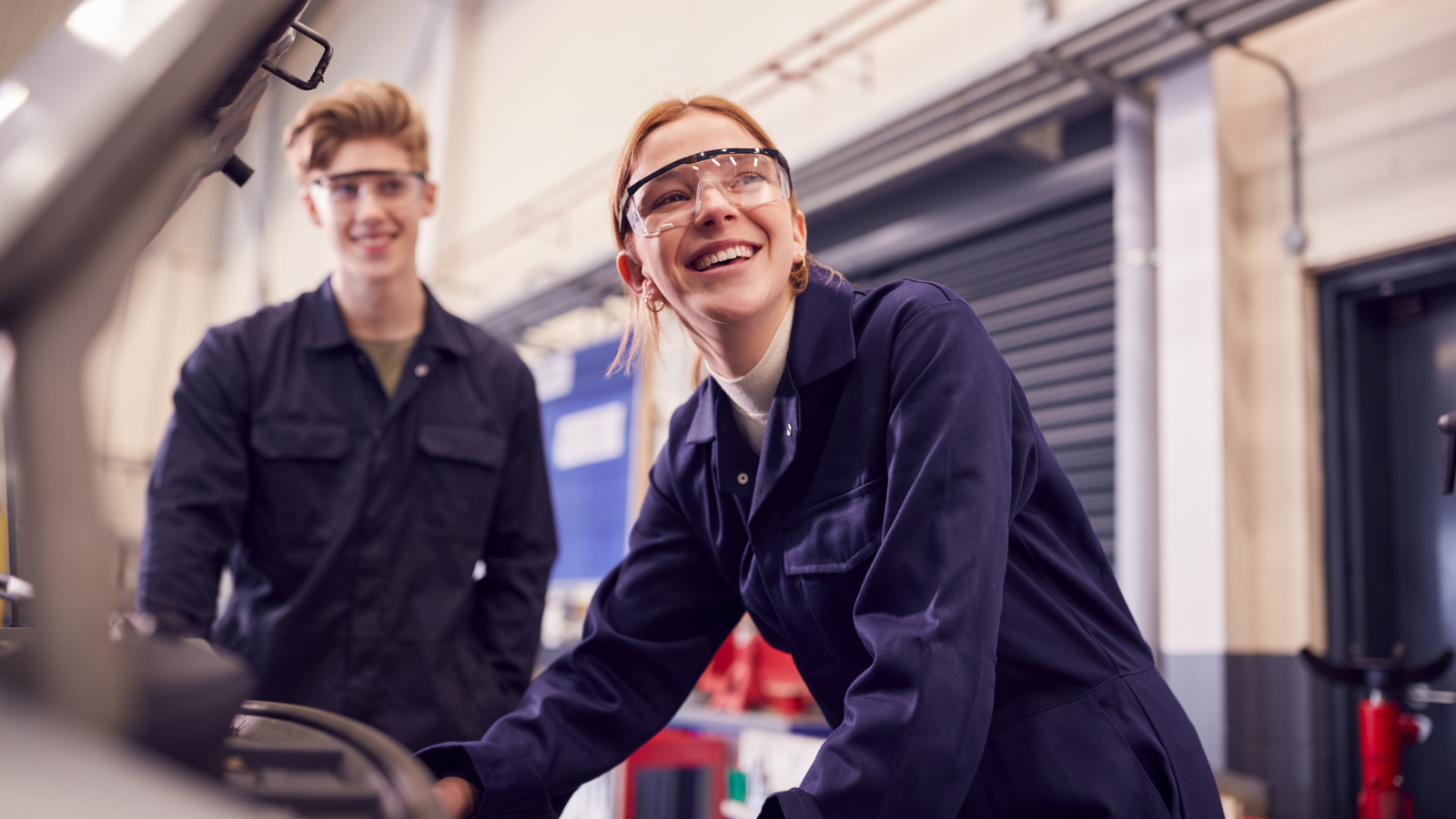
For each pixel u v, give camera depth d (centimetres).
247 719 65
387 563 169
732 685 329
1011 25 392
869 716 76
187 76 41
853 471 100
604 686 114
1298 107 321
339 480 170
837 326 102
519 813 100
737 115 111
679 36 572
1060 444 384
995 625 81
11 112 40
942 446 86
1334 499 305
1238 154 334
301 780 50
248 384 169
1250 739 301
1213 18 301
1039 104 367
